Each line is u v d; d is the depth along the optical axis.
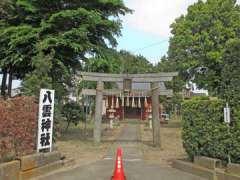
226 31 37.94
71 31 22.77
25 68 26.17
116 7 25.80
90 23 23.78
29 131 12.79
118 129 38.72
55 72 24.47
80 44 23.61
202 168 12.62
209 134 12.82
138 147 22.77
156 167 15.08
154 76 23.72
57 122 16.64
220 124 12.12
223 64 11.84
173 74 23.31
